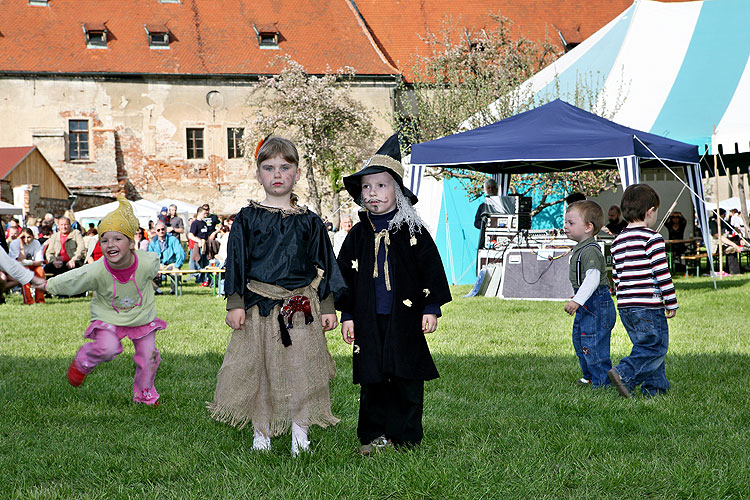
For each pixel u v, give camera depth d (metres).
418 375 3.57
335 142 35.91
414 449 3.61
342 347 7.21
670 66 14.49
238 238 3.55
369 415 3.71
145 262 4.61
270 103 36.72
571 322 8.98
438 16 42.56
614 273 5.05
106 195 36.47
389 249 3.63
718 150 12.80
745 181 27.11
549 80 16.66
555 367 5.98
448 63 22.31
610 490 3.10
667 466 3.33
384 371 3.49
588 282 5.08
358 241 3.70
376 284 3.61
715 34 14.72
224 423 4.20
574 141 9.79
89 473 3.33
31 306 12.52
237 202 38.44
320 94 35.81
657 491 3.08
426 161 10.54
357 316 3.60
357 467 3.34
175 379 5.58
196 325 9.21
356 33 40.59
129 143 37.47
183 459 3.50
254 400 3.62
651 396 4.89
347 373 5.73
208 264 18.06
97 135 36.97
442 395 4.89
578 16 42.94
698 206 11.77
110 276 4.50
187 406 4.66
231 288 3.48
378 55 39.84
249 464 3.38
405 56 41.06
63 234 14.19
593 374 5.28
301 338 3.55
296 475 3.25
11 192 30.09
